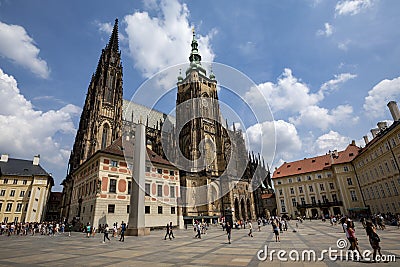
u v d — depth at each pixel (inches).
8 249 818.2
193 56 3882.9
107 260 562.6
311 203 3203.7
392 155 1999.3
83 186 1931.6
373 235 483.2
